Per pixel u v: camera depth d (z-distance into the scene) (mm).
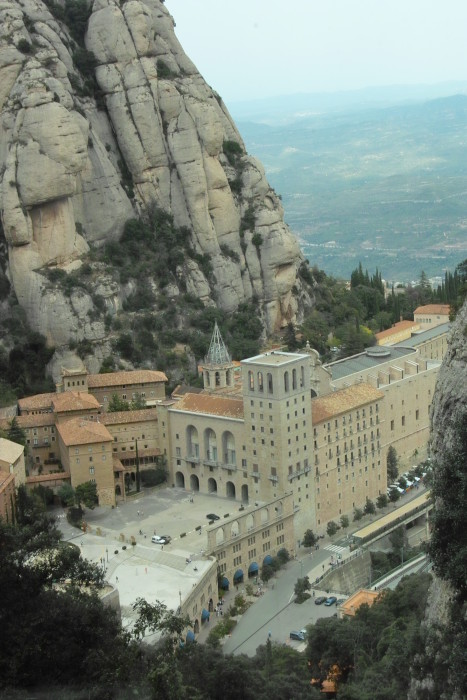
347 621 169750
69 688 125500
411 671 121312
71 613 133250
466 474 118812
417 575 178375
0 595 133750
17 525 166500
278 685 140750
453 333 133625
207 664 142250
